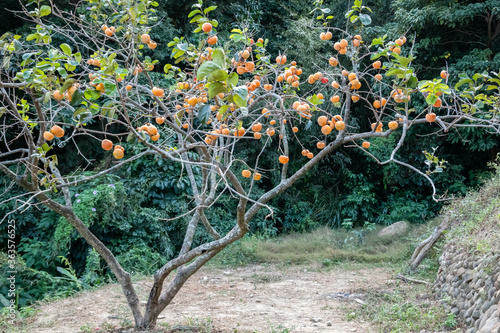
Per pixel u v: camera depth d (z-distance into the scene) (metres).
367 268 6.41
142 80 6.84
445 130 2.61
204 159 3.04
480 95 2.51
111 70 1.89
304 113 2.28
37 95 2.31
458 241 4.47
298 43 8.52
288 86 2.85
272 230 8.74
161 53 7.66
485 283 3.31
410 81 2.26
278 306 4.50
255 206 3.10
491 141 8.09
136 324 3.40
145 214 6.93
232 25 8.60
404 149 9.47
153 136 2.37
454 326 3.36
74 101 1.94
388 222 9.05
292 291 5.19
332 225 9.20
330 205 9.52
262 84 3.30
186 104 2.76
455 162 9.44
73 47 6.78
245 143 8.98
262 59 2.76
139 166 7.45
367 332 3.47
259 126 2.38
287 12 9.77
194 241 7.57
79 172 7.08
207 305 4.54
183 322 3.82
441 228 5.50
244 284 5.61
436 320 3.52
